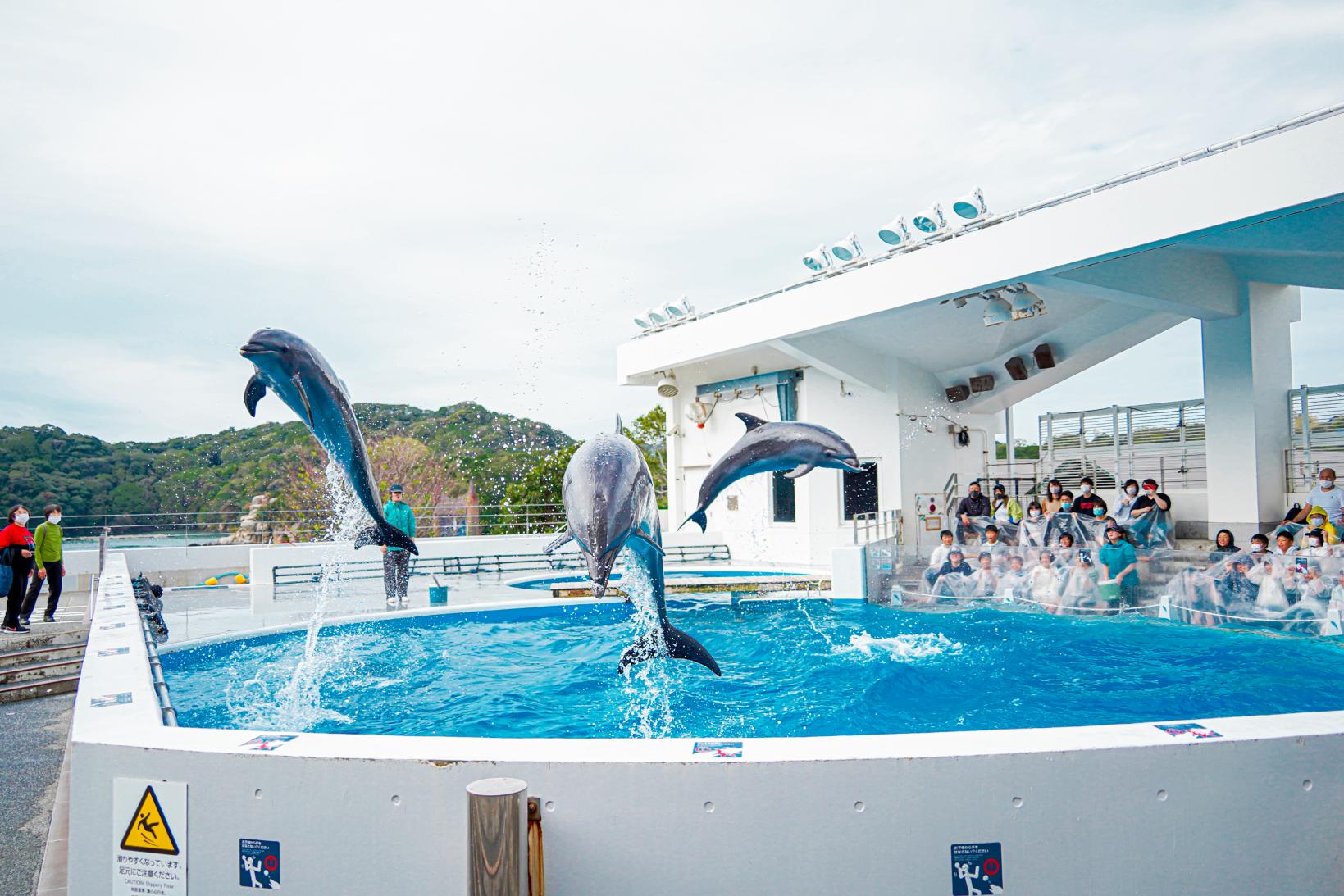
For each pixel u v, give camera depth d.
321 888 2.55
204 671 7.07
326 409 5.11
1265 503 11.50
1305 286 11.14
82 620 9.50
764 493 16.95
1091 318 13.02
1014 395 14.95
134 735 2.79
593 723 5.60
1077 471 15.64
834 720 5.57
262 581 13.69
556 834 2.49
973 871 2.50
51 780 4.62
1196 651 7.46
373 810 2.52
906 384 14.76
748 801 2.48
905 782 2.49
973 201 10.42
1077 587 9.55
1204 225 8.39
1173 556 9.63
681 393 18.77
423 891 2.51
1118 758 2.53
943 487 15.31
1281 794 2.60
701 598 10.91
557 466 24.39
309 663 7.41
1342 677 6.41
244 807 2.59
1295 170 7.73
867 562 10.77
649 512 4.98
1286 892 2.59
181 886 2.64
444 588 10.88
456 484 27.02
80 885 2.71
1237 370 11.59
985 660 7.28
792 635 8.73
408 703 6.11
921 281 11.41
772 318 13.95
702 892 2.48
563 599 9.83
